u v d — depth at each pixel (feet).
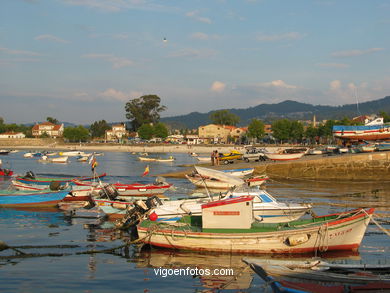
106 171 176.96
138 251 49.16
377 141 177.06
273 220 60.34
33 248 49.83
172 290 36.35
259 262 35.04
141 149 412.36
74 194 85.92
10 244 51.62
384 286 30.68
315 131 421.59
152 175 150.82
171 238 49.11
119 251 49.14
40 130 571.28
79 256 46.83
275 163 140.97
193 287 37.14
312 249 46.85
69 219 68.74
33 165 222.28
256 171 140.26
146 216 59.16
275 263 34.78
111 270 41.81
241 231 47.75
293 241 45.98
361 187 115.65
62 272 40.88
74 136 508.12
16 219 68.33
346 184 124.16
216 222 48.67
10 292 35.12
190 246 48.49
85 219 68.80
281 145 410.93
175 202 64.80
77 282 38.06
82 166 214.07
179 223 52.80
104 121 636.89
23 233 57.98
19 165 221.66
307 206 62.39
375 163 134.82
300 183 127.24
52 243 52.47
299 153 161.68
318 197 92.94
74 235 57.00
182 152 385.70
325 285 31.27
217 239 47.57
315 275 31.96
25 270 41.24
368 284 30.86
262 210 60.29
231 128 526.98
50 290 35.83
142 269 42.27
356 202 84.84
